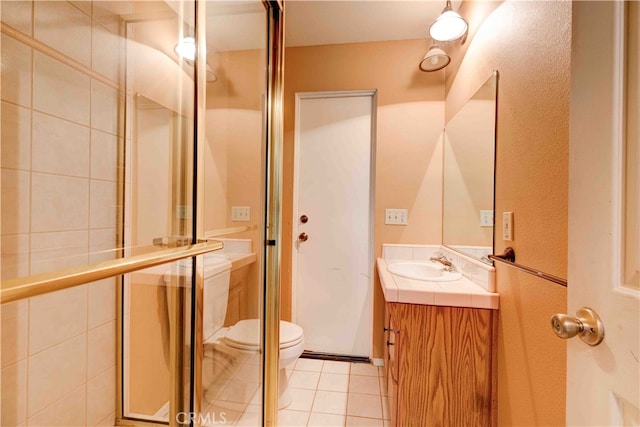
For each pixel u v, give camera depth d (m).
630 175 0.45
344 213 2.26
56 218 0.93
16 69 0.82
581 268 0.52
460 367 1.25
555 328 0.53
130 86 1.18
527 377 0.99
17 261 0.83
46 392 0.93
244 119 1.48
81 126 1.00
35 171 0.87
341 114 2.26
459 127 1.78
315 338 2.29
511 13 1.14
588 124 0.52
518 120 1.08
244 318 1.44
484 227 1.39
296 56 2.26
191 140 1.12
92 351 1.08
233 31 1.46
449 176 1.96
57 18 0.92
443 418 1.26
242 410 1.40
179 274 1.15
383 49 2.16
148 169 1.17
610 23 0.48
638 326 0.42
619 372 0.44
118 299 1.18
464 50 1.70
